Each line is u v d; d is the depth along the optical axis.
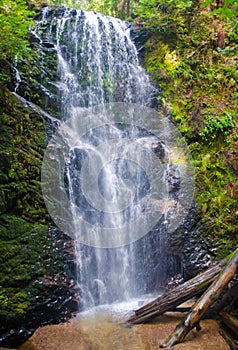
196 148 6.34
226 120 6.39
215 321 4.20
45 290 4.28
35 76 6.29
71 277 4.73
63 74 6.89
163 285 5.39
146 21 8.05
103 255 5.27
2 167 4.47
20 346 3.77
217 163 6.12
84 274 4.95
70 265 4.80
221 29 7.46
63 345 3.74
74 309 4.56
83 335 3.96
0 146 4.59
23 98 5.68
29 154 4.99
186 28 7.71
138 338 3.86
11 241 4.27
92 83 7.14
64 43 7.23
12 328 3.84
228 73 7.04
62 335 3.96
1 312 3.76
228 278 3.96
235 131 6.36
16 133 4.99
